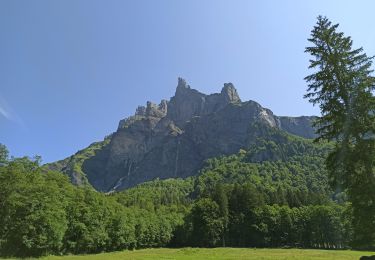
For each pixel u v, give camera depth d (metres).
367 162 29.78
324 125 32.34
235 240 139.12
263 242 132.88
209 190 172.50
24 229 63.34
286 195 162.12
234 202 144.25
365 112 30.19
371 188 29.45
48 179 86.75
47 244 69.31
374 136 29.77
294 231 133.12
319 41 32.81
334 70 31.56
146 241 136.38
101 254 92.12
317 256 74.69
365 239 30.41
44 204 66.75
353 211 31.25
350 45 32.19
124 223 116.00
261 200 144.88
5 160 60.56
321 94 31.95
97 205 100.62
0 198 59.66
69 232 88.19
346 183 30.70
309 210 134.88
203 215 136.38
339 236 125.62
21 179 62.50
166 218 157.25
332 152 31.62
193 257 72.38
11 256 65.69
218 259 65.94
